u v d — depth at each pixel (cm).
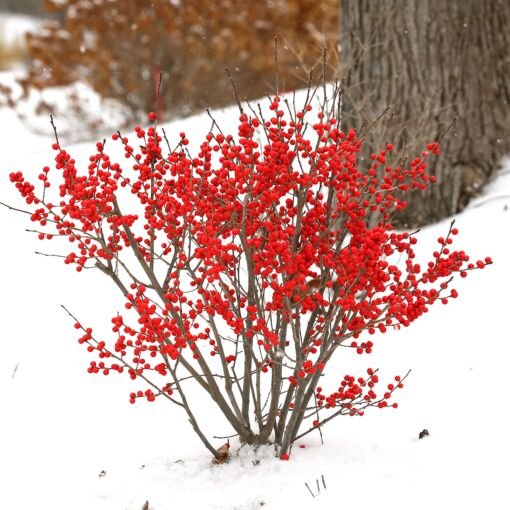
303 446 356
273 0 1000
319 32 970
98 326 485
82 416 400
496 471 311
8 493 337
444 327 452
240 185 321
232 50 966
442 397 383
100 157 314
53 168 686
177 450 367
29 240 580
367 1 605
